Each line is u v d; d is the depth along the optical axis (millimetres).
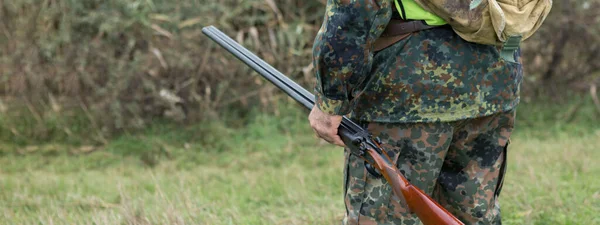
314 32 7254
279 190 4906
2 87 6977
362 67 2197
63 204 4527
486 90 2338
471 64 2295
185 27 6887
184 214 3990
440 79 2275
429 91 2283
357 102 2375
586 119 7250
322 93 2264
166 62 6727
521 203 4207
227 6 7070
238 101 7051
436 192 2584
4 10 6898
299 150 6375
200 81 6977
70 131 6715
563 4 7457
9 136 6691
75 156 6438
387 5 2137
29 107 6840
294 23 7191
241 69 6965
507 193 4441
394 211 2398
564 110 7387
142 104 6793
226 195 4734
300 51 7051
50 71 6855
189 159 6254
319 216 4086
